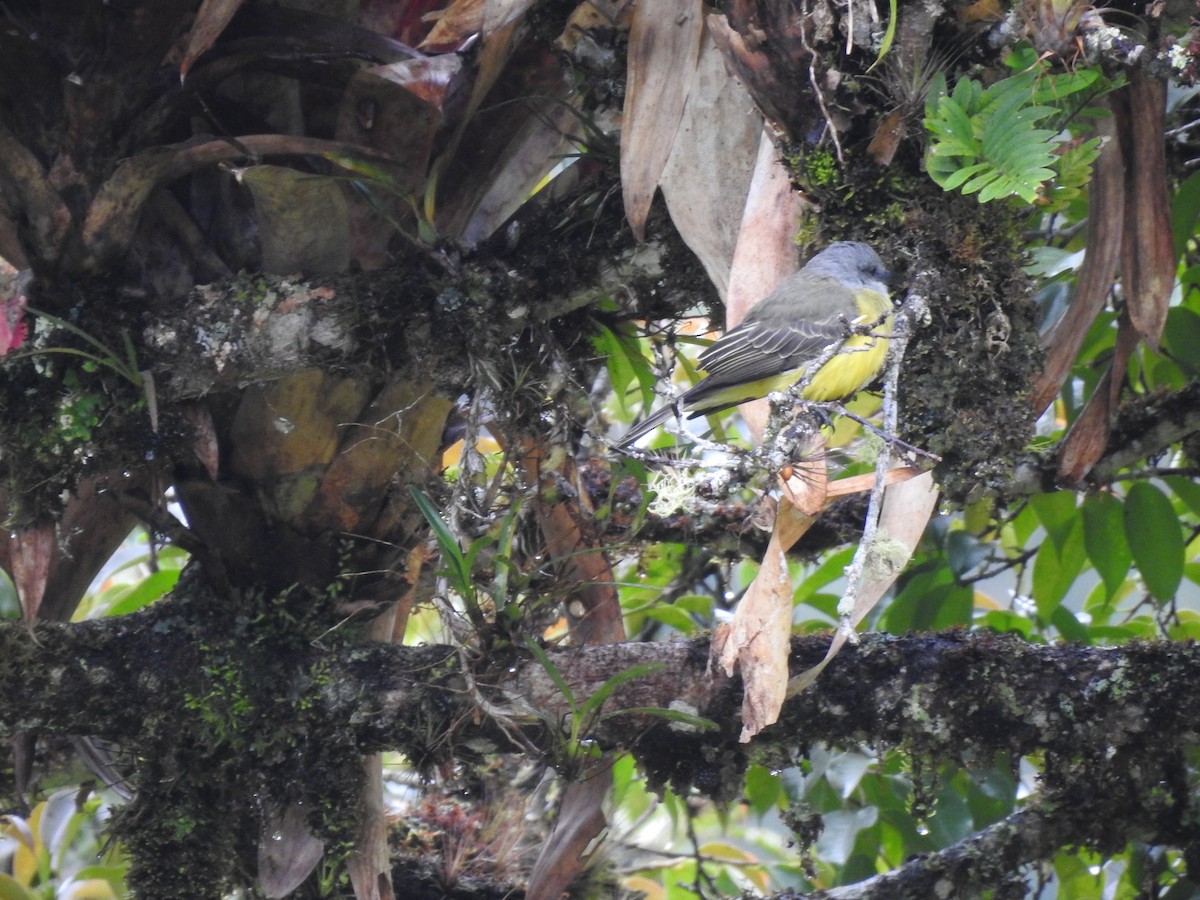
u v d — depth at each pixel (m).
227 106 5.71
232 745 5.98
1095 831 6.60
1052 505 7.85
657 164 5.01
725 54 4.95
